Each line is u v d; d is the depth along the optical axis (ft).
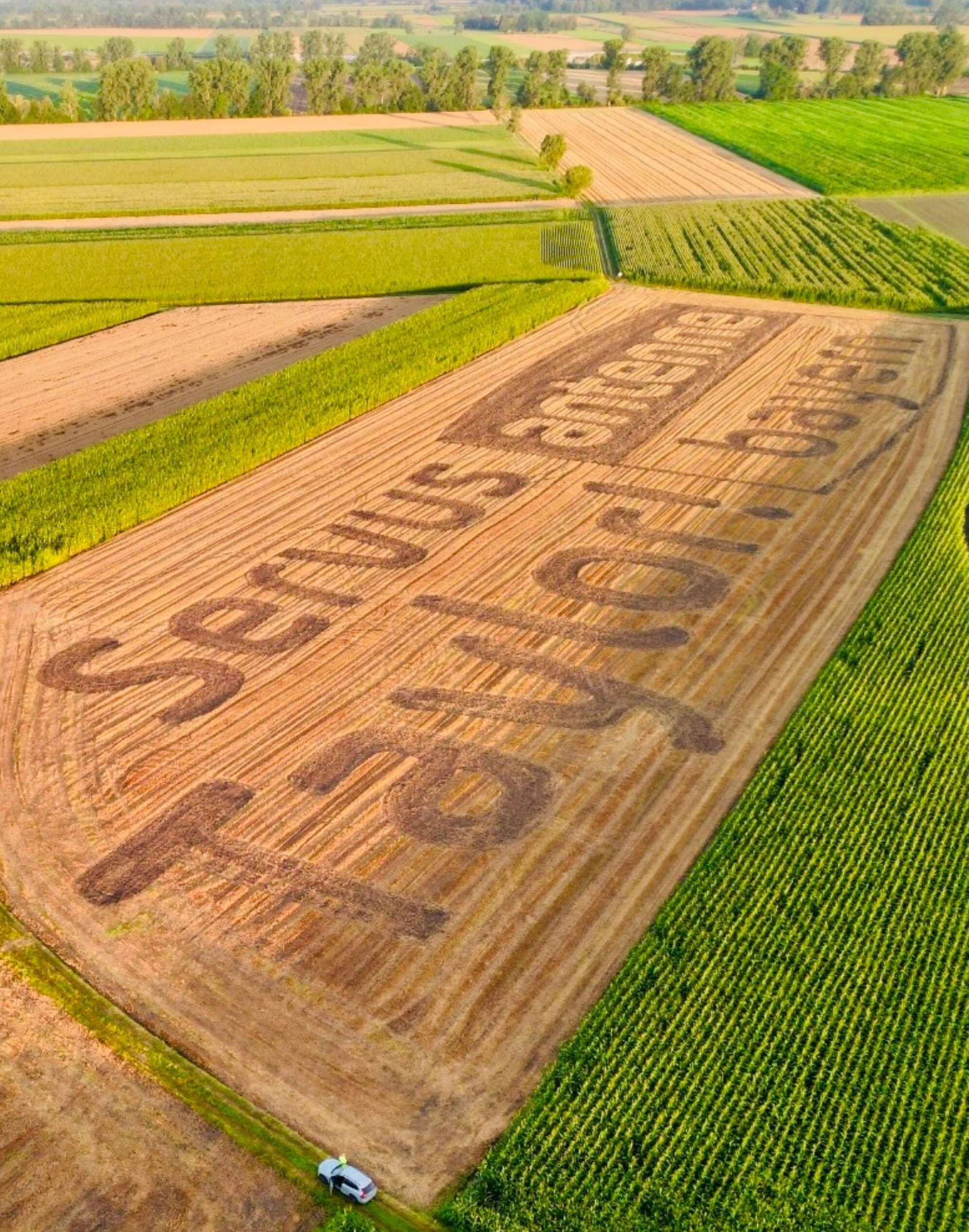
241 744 123.75
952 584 153.89
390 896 103.71
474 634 143.02
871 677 134.72
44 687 133.49
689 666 137.08
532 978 95.61
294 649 140.15
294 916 101.65
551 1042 90.12
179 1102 85.20
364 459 192.85
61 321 260.83
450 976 95.76
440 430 204.33
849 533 167.63
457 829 111.55
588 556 160.76
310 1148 82.23
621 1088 85.97
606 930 100.37
